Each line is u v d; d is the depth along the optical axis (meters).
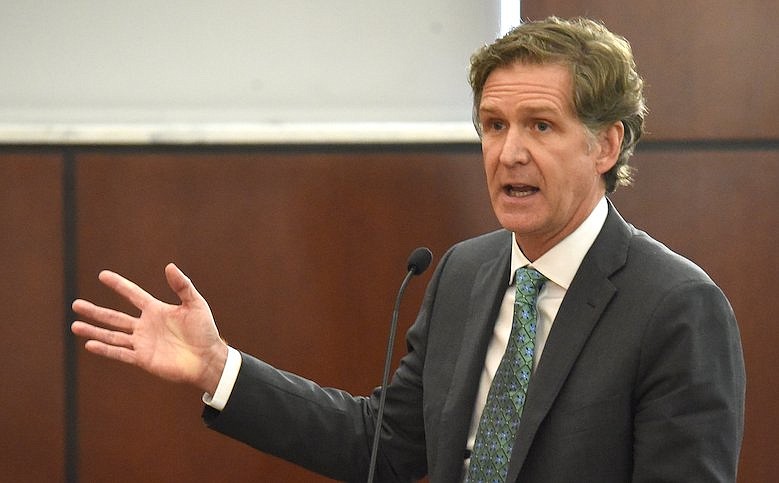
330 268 11.94
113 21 12.87
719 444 6.25
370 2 12.67
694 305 6.48
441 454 6.98
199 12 12.81
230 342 12.03
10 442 12.23
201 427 12.17
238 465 12.16
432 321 7.58
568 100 6.57
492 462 6.69
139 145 12.07
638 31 11.38
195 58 12.84
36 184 12.12
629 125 6.92
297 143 11.96
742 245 11.37
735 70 11.32
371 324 11.91
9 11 12.95
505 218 6.73
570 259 6.88
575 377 6.57
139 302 7.15
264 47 12.80
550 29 6.68
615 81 6.66
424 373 7.39
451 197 11.79
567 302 6.76
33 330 12.17
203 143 12.03
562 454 6.45
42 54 12.95
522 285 6.96
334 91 12.77
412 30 12.65
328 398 7.70
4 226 12.16
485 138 6.80
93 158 12.09
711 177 11.38
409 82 12.67
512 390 6.77
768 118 11.30
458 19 12.59
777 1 11.23
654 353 6.42
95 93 12.91
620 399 6.43
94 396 12.19
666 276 6.63
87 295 12.12
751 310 11.39
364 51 12.71
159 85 12.88
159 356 7.10
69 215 12.13
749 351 11.39
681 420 6.27
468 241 7.92
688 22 11.32
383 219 11.88
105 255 12.11
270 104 12.81
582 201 6.83
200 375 7.20
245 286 12.02
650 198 11.42
